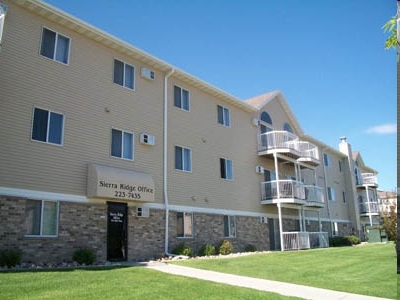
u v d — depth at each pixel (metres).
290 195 25.11
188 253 18.16
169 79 20.44
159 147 18.91
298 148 27.44
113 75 17.50
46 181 14.04
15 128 13.51
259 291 10.20
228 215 22.48
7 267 12.15
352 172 41.31
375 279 12.60
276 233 26.69
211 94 23.19
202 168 21.34
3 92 13.41
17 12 14.37
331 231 35.69
